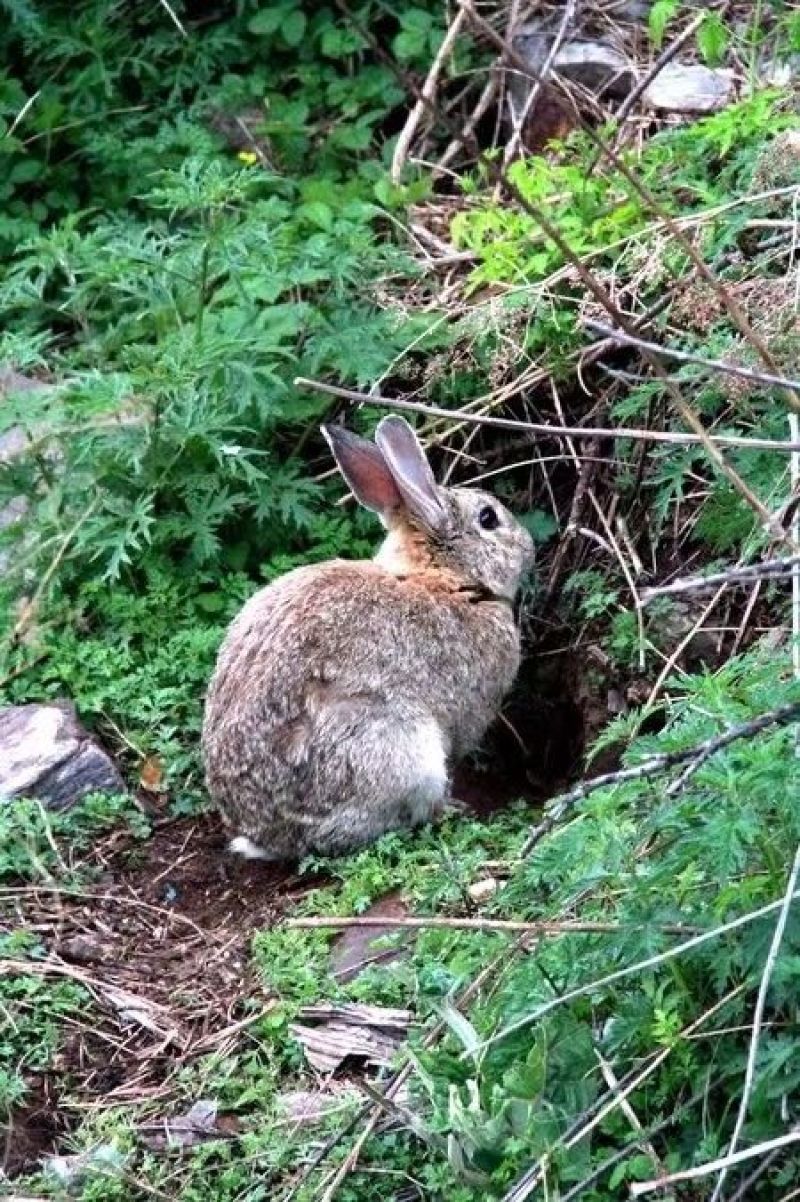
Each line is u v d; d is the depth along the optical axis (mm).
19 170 11867
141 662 9633
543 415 10180
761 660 7480
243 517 10008
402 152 11578
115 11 12398
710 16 9953
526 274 10148
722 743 6117
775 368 6555
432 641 8969
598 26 11805
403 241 11125
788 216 9641
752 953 6004
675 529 9516
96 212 11906
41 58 12195
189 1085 7367
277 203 10914
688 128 10594
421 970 7289
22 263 10664
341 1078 7238
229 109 12047
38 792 8883
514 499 10234
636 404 9234
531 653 10047
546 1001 6391
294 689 8664
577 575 9727
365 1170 6637
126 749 9305
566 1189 6137
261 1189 6773
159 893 8578
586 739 9531
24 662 9539
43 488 10008
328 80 12164
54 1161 7027
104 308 11164
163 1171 6969
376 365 10008
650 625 9211
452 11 11992
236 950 8094
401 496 9258
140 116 12125
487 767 9953
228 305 10461
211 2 12516
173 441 9688
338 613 8812
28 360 10219
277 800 8648
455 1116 6258
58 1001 7773
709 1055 6219
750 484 8836
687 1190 6000
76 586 9836
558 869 6422
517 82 11719
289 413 10039
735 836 5938
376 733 8680
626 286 9844
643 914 6227
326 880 8578
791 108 10281
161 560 9812
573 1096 6258
